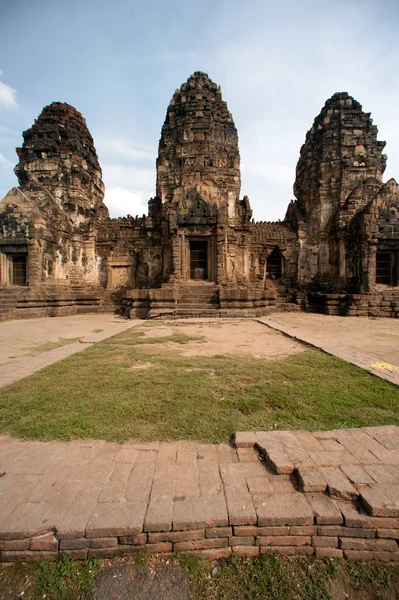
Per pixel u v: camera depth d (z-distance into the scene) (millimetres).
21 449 3398
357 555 2539
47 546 2445
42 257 20312
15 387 5117
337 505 2668
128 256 24062
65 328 12969
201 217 19578
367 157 23031
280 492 2791
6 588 2305
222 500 2680
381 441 3521
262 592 2275
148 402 4504
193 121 22609
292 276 24875
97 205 26781
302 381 5430
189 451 3365
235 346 8492
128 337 9977
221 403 4496
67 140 23797
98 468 3076
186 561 2465
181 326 12852
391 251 20516
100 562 2453
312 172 24906
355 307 18688
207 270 20125
